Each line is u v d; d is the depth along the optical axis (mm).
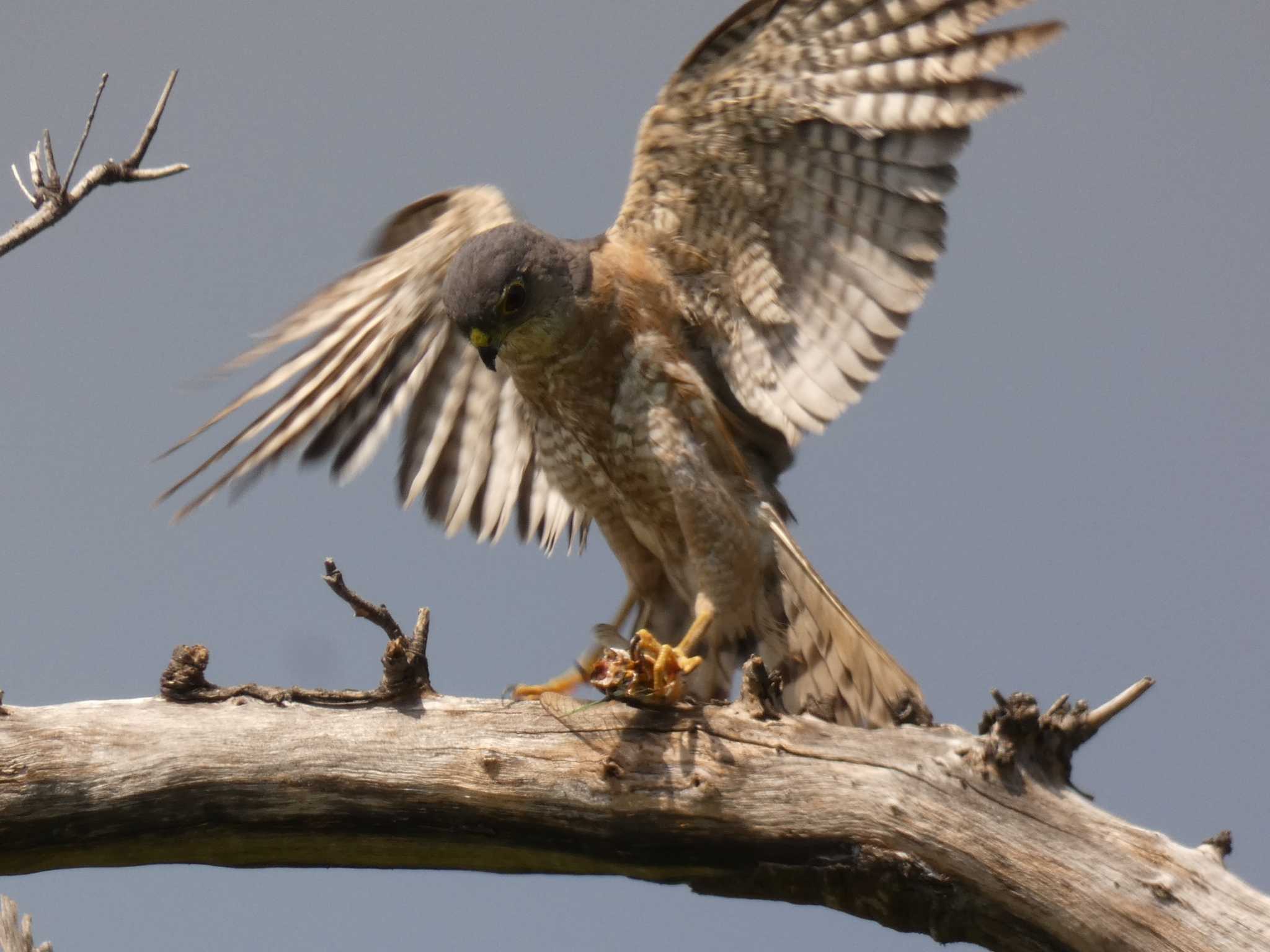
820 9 11008
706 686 11719
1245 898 9016
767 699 9891
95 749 9891
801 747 9672
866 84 11250
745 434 12102
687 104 11383
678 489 11461
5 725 9898
